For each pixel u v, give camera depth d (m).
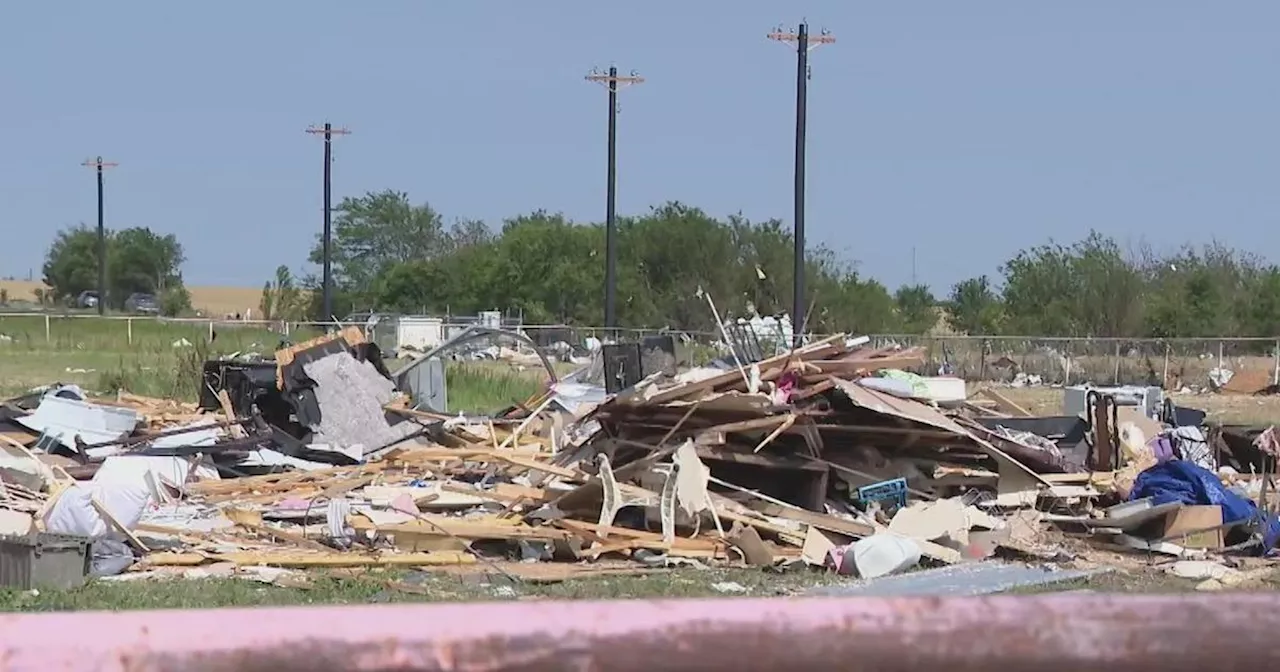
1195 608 3.30
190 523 29.67
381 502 30.95
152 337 117.69
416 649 3.01
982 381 98.31
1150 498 30.09
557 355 104.69
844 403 31.52
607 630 3.10
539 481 33.47
